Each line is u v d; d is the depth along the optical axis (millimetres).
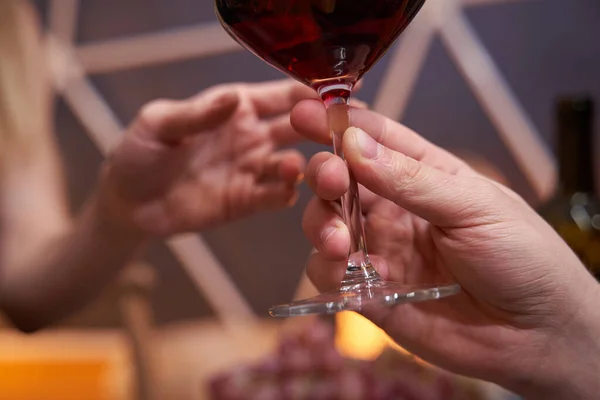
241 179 502
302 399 498
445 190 354
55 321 644
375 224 425
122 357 960
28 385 958
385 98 1008
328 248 381
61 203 751
